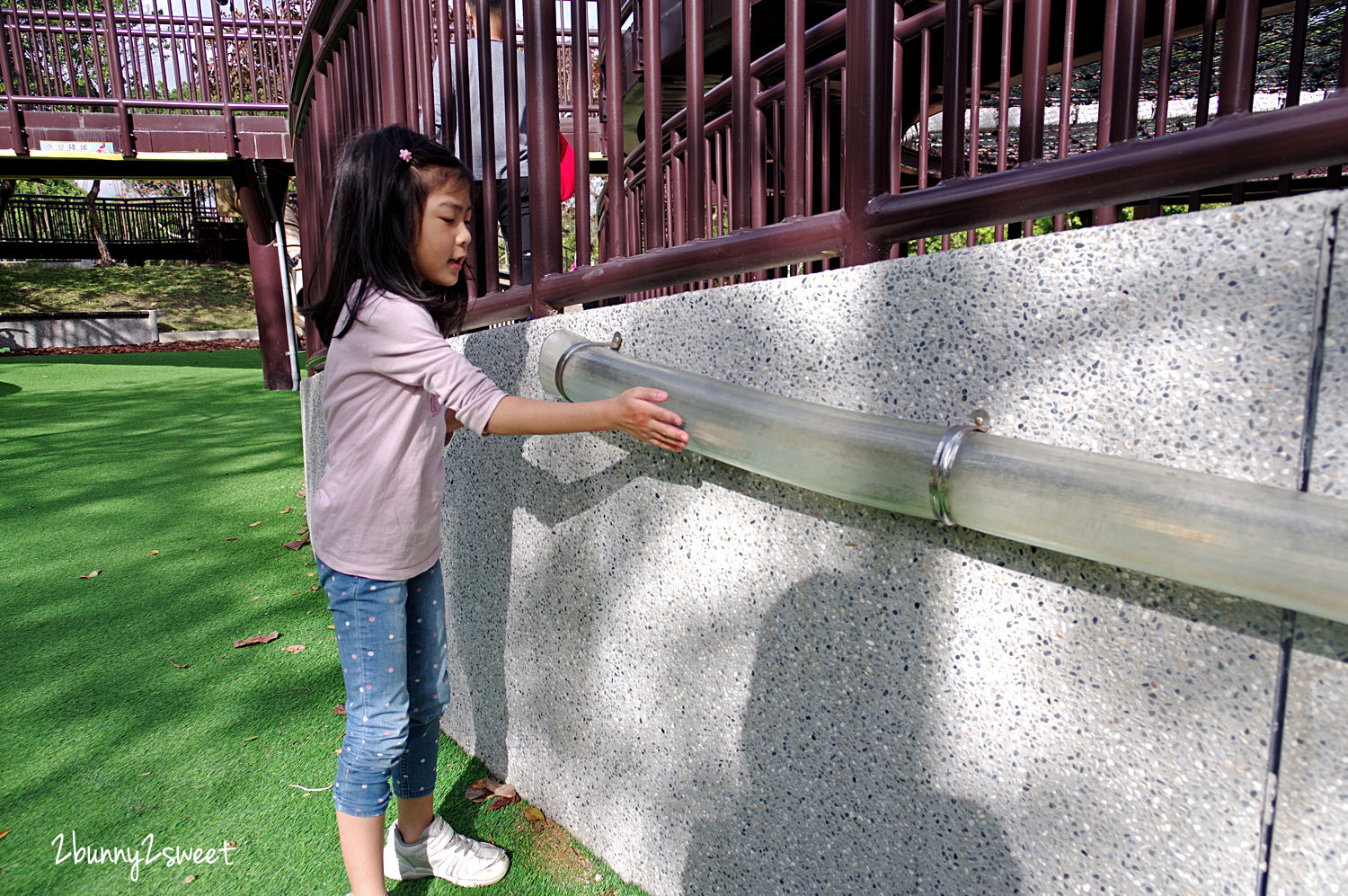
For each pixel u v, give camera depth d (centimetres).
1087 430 82
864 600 103
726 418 105
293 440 640
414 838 156
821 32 212
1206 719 76
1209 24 141
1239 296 71
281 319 944
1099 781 84
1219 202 438
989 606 91
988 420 89
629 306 136
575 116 168
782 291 109
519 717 179
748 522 117
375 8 226
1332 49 375
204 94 870
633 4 482
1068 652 85
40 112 820
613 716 150
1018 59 364
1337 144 70
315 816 180
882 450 89
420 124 211
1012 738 90
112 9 839
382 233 129
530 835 169
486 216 198
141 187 2741
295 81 330
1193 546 68
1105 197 86
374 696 140
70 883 159
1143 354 77
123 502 458
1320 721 69
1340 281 65
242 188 893
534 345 161
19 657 262
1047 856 89
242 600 310
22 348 1728
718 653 125
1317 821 70
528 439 165
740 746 124
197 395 903
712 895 132
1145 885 82
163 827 177
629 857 151
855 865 109
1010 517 80
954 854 97
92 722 221
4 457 580
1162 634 78
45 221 2280
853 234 109
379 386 133
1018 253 85
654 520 134
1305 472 68
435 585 155
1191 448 75
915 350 95
